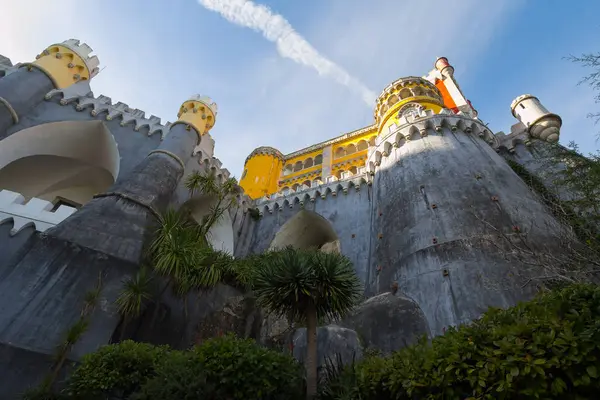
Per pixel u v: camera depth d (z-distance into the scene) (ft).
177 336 45.29
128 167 67.26
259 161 150.71
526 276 36.96
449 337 18.52
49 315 35.09
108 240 44.16
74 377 27.07
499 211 46.80
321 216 77.41
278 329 51.98
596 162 36.17
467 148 60.90
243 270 52.42
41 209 46.03
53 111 68.85
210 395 21.75
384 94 115.44
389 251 51.29
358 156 134.00
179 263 44.06
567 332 14.52
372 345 38.63
